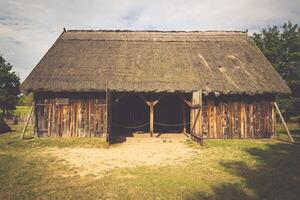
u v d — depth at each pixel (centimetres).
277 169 1046
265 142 1659
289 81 2366
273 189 820
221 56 1991
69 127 1744
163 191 793
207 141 1670
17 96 3506
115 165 1090
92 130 1747
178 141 1664
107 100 1585
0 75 3322
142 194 770
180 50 2042
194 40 2156
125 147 1475
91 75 1750
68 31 2186
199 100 1580
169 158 1223
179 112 2197
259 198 752
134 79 1731
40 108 1741
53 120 1741
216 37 2188
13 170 995
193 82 1725
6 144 1513
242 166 1087
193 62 1911
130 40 2136
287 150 1413
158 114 2198
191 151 1380
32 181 878
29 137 1752
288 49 2575
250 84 1742
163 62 1903
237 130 1773
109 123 1659
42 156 1237
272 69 1905
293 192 798
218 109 1770
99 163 1120
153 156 1260
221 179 912
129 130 2127
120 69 1812
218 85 1712
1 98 3256
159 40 2147
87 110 1750
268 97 1798
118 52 1991
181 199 739
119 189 807
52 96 1744
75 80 1703
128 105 2181
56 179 902
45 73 1738
